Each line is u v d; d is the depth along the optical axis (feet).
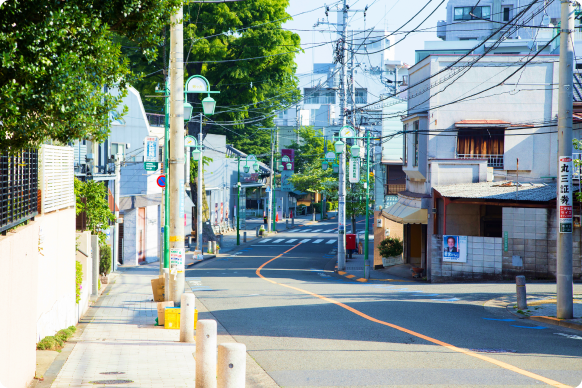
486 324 40.16
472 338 34.53
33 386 24.13
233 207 213.46
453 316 44.06
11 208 22.50
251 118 194.29
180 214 43.39
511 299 54.60
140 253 111.04
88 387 23.95
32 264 25.12
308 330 37.88
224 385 18.65
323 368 27.09
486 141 95.66
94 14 19.57
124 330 40.81
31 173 27.58
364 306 50.08
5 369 19.58
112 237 94.99
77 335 38.24
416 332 36.68
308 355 30.07
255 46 140.97
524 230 75.72
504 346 31.96
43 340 31.94
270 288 69.26
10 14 16.55
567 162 41.70
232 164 205.98
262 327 39.52
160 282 57.36
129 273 92.27
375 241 116.06
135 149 116.16
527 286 66.54
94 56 18.97
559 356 29.19
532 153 95.25
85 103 18.40
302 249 151.94
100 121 20.13
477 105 96.48
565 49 41.70
